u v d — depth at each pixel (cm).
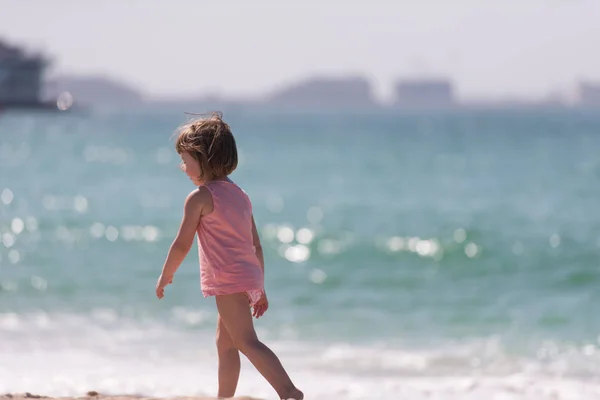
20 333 1939
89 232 3550
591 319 2161
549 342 1928
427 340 1953
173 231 3616
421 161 8700
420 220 4103
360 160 8862
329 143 12975
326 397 1405
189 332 1994
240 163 8394
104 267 2808
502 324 2127
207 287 905
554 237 3450
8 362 1641
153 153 9856
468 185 6003
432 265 2936
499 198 5106
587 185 5841
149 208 4506
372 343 1925
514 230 3681
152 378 1525
